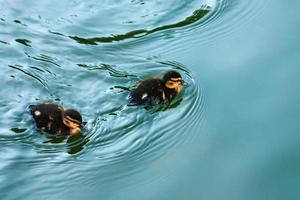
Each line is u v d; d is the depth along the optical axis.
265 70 12.87
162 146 11.24
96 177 10.59
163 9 14.83
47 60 13.29
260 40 13.71
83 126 11.65
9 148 11.20
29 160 10.95
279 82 12.52
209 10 14.81
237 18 14.55
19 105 12.22
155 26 14.38
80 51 13.56
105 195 10.21
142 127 11.65
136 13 14.70
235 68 12.98
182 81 12.33
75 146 11.26
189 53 13.57
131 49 13.69
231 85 12.56
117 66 13.18
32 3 15.00
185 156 10.99
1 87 12.61
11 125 11.73
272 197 10.16
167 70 13.02
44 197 10.20
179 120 11.80
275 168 10.72
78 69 13.06
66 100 12.33
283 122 11.62
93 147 11.25
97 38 13.95
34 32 14.08
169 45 13.83
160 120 11.79
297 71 12.76
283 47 13.41
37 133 11.53
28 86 12.64
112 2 14.97
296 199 10.13
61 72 12.97
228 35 14.04
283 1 14.89
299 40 13.55
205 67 13.09
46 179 10.55
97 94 12.45
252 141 11.26
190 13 14.74
